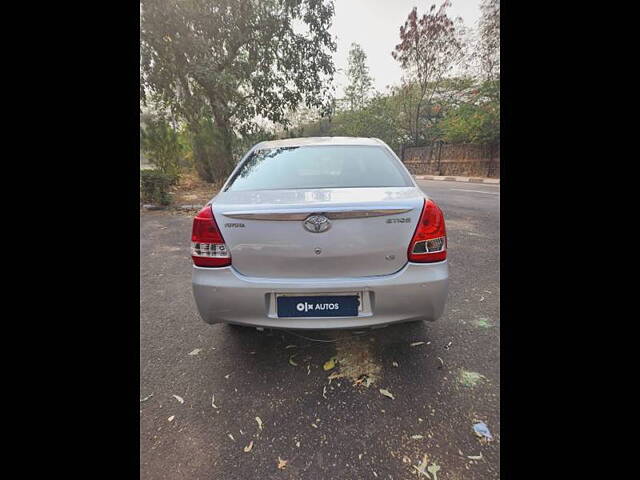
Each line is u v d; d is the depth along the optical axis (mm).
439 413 1505
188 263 3662
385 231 1558
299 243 1547
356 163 2125
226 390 1696
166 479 1251
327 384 1715
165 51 7535
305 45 9070
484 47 12914
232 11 8211
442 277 1592
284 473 1255
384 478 1222
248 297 1587
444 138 14352
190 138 9672
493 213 5633
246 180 2045
